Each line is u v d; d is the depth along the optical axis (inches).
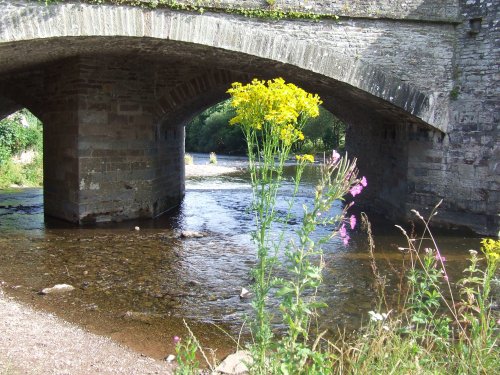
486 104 427.8
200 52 422.9
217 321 249.6
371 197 605.6
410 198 483.2
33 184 834.8
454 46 437.4
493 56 422.0
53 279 314.0
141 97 514.0
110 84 490.0
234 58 426.0
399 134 513.7
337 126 1733.5
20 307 261.1
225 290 297.4
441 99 440.5
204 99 592.4
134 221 520.1
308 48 407.2
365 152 627.8
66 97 487.5
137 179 521.3
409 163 483.8
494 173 428.1
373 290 292.2
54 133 514.6
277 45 401.1
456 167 447.8
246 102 133.2
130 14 363.9
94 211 493.7
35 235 442.9
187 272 335.3
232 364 194.1
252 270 131.2
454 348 149.9
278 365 124.1
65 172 499.8
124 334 231.6
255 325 135.9
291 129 133.5
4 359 195.0
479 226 438.0
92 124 481.7
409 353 149.6
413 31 428.8
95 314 256.2
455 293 282.2
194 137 2207.2
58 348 210.5
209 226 506.6
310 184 879.7
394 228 488.7
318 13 405.1
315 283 124.4
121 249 398.0
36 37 341.4
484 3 421.4
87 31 353.4
